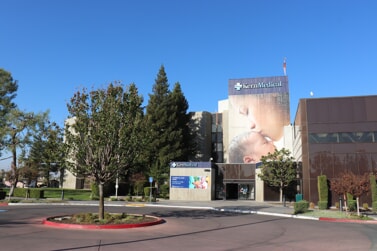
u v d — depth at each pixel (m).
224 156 62.97
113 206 31.39
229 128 58.28
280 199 42.03
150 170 52.50
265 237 13.76
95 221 16.73
